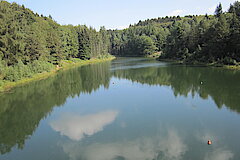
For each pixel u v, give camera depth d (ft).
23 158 49.49
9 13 156.35
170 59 293.02
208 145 51.80
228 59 176.45
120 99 98.78
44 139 59.31
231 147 50.39
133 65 248.73
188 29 322.55
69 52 291.99
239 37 174.09
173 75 157.07
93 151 51.29
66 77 169.07
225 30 192.34
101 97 104.22
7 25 140.97
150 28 569.23
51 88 127.34
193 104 85.05
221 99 88.33
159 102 90.68
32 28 208.23
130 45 509.35
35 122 72.64
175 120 69.00
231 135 56.65
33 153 51.65
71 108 87.56
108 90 119.75
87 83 143.13
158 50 448.65
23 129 67.05
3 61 131.85
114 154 49.47
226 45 192.34
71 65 260.42
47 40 220.23
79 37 333.42
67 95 110.32
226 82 119.03
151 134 59.31
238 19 199.82
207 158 46.11
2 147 55.42
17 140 59.31
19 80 139.33
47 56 213.25
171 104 86.94
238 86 108.27
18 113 82.43
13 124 71.36
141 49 455.22
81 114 79.56
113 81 148.36
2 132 64.95
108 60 369.71
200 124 64.85
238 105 79.97
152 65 237.25
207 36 235.20
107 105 89.76
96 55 376.07
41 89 124.26
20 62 146.10
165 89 114.42
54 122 72.18
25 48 165.17
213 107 79.71
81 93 114.32
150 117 72.95
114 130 63.26
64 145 55.11
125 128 64.39
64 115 79.10
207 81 125.29
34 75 158.51
